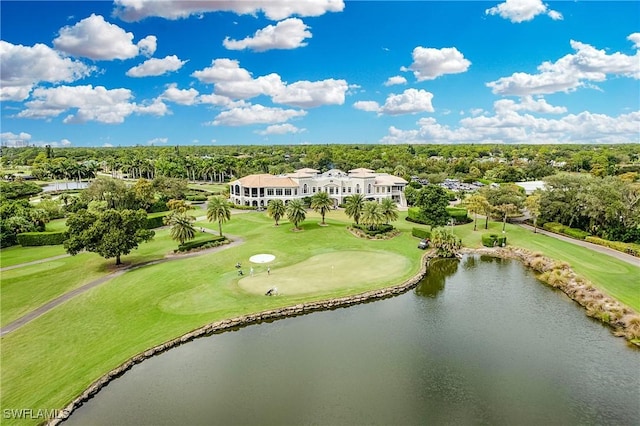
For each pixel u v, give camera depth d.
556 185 94.06
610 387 34.22
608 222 82.75
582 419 30.33
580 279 56.31
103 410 31.14
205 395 33.00
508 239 86.12
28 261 69.50
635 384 34.62
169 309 48.22
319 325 46.41
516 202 98.88
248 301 50.88
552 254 72.19
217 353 39.94
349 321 47.47
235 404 31.77
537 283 61.22
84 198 114.44
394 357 38.97
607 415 30.78
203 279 58.78
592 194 83.12
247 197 126.69
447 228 95.06
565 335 43.44
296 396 32.78
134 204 118.44
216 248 77.62
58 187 180.12
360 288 56.00
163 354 39.69
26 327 43.38
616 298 49.53
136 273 61.03
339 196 130.62
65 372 35.12
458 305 52.28
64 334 41.97
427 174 189.25
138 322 44.84
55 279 59.00
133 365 37.56
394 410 31.02
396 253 75.00
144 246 78.81
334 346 41.28
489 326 45.88
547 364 37.69
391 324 46.56
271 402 32.00
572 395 33.12
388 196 133.25
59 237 82.69
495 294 56.44
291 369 36.84
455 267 70.44
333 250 76.81
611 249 75.19
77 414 30.77
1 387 32.72
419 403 31.94
